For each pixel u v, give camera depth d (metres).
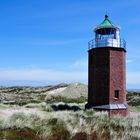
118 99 37.56
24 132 11.85
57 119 16.91
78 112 29.62
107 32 38.47
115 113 36.38
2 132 11.69
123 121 20.52
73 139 11.91
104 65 37.81
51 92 92.44
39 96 80.31
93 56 39.38
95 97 38.38
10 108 33.12
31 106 40.25
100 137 12.25
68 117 19.84
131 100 76.38
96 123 16.83
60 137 11.88
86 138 12.02
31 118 16.83
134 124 18.28
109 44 37.94
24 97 77.31
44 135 11.83
